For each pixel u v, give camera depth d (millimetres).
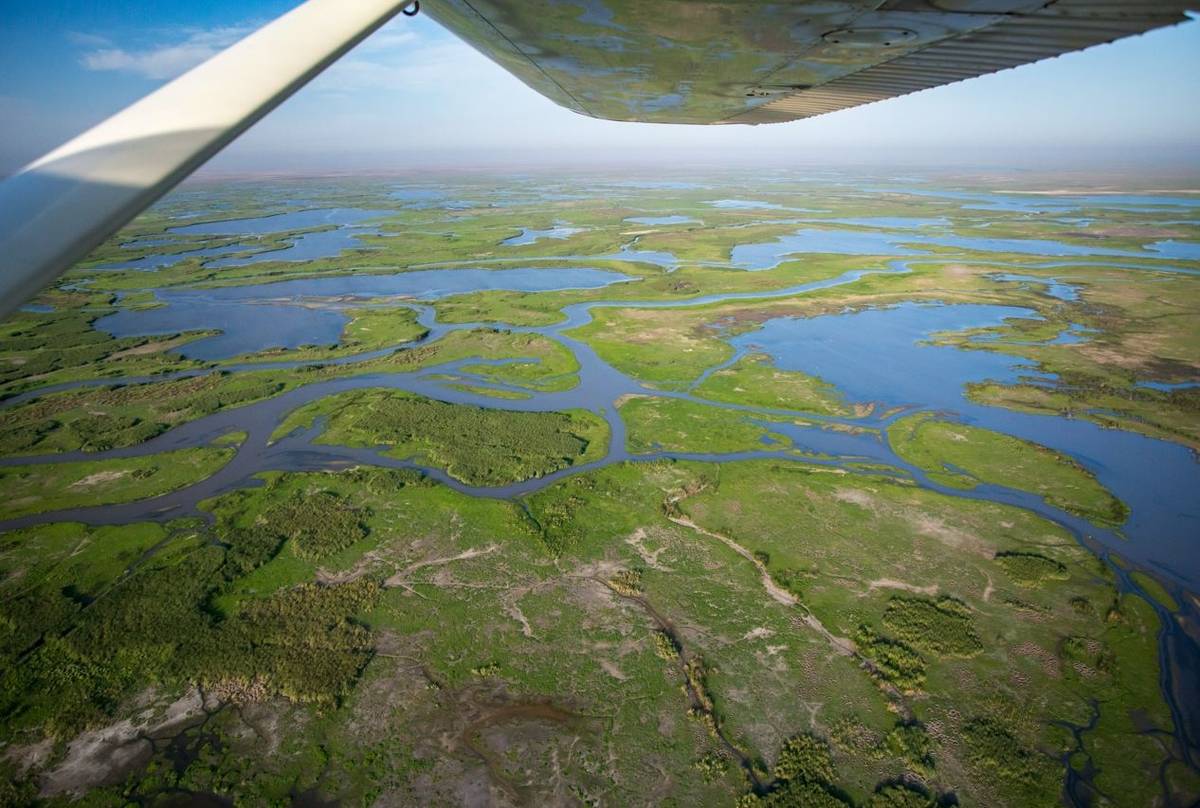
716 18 3240
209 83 2014
